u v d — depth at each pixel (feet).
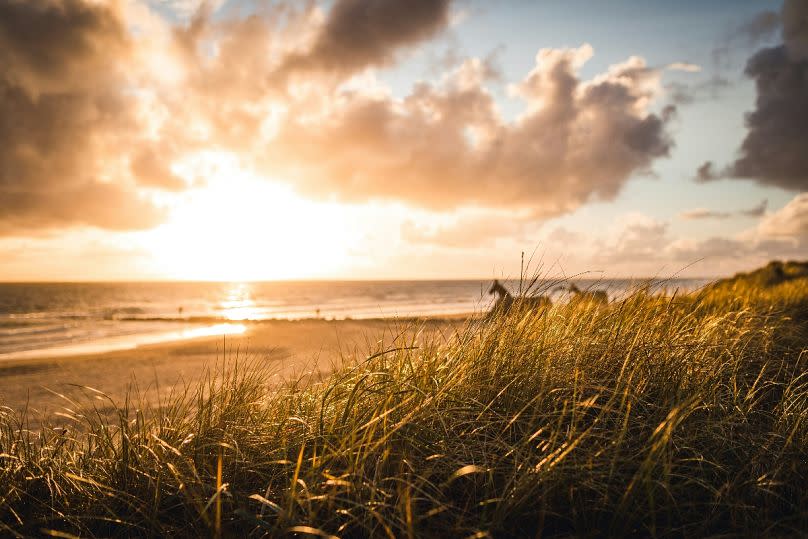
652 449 7.08
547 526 7.27
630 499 7.02
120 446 9.57
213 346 48.34
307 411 10.37
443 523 7.06
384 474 7.89
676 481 7.95
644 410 9.29
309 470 7.79
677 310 14.15
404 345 11.81
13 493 8.25
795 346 15.83
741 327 15.43
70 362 39.60
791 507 7.51
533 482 7.30
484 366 10.28
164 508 8.21
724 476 8.25
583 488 7.52
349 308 148.56
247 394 11.32
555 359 10.68
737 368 12.07
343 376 11.32
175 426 10.32
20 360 41.47
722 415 9.94
